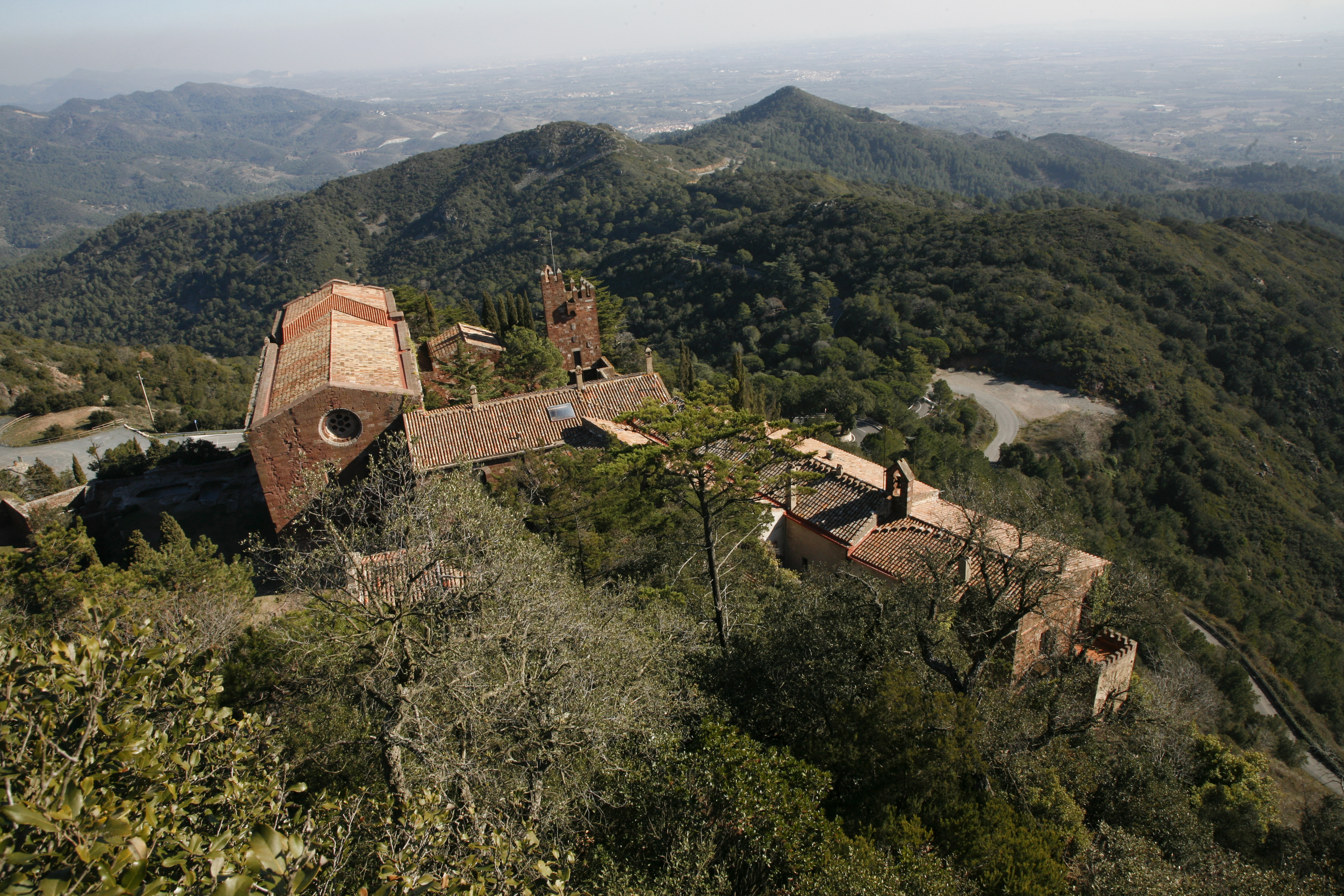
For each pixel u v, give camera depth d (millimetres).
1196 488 82750
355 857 12047
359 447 39688
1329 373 101125
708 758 15453
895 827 15000
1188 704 33438
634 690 17172
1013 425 94875
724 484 24875
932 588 22172
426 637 16781
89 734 8125
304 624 18438
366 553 18281
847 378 93500
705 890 12836
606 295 70062
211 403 91062
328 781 16766
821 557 31188
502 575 17516
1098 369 100812
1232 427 93062
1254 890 16828
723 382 57250
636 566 27766
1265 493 83625
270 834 7152
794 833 13766
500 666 16953
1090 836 18031
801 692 19219
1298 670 54656
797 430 23828
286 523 39469
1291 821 30516
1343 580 75938
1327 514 85438
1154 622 24172
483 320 70438
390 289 64062
